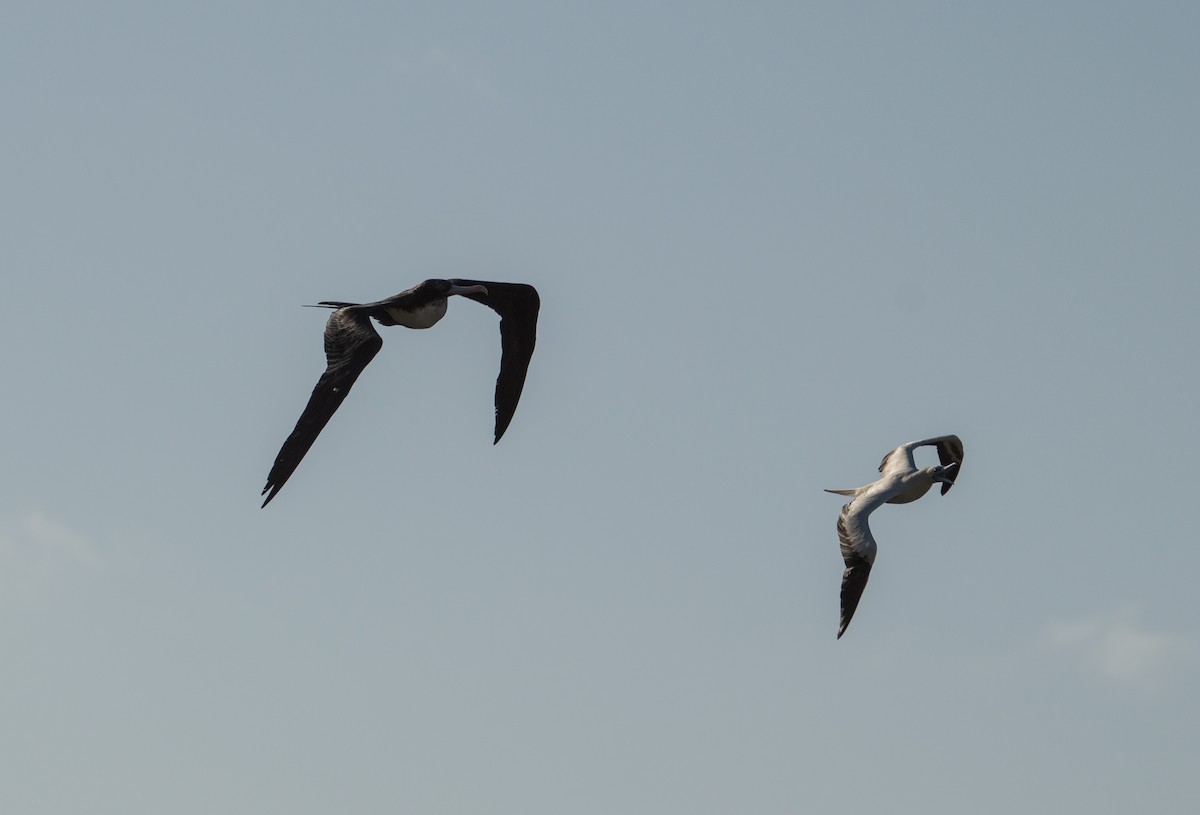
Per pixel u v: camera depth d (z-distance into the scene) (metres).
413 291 26.83
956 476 28.66
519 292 28.41
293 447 23.17
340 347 24.19
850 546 27.08
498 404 28.69
